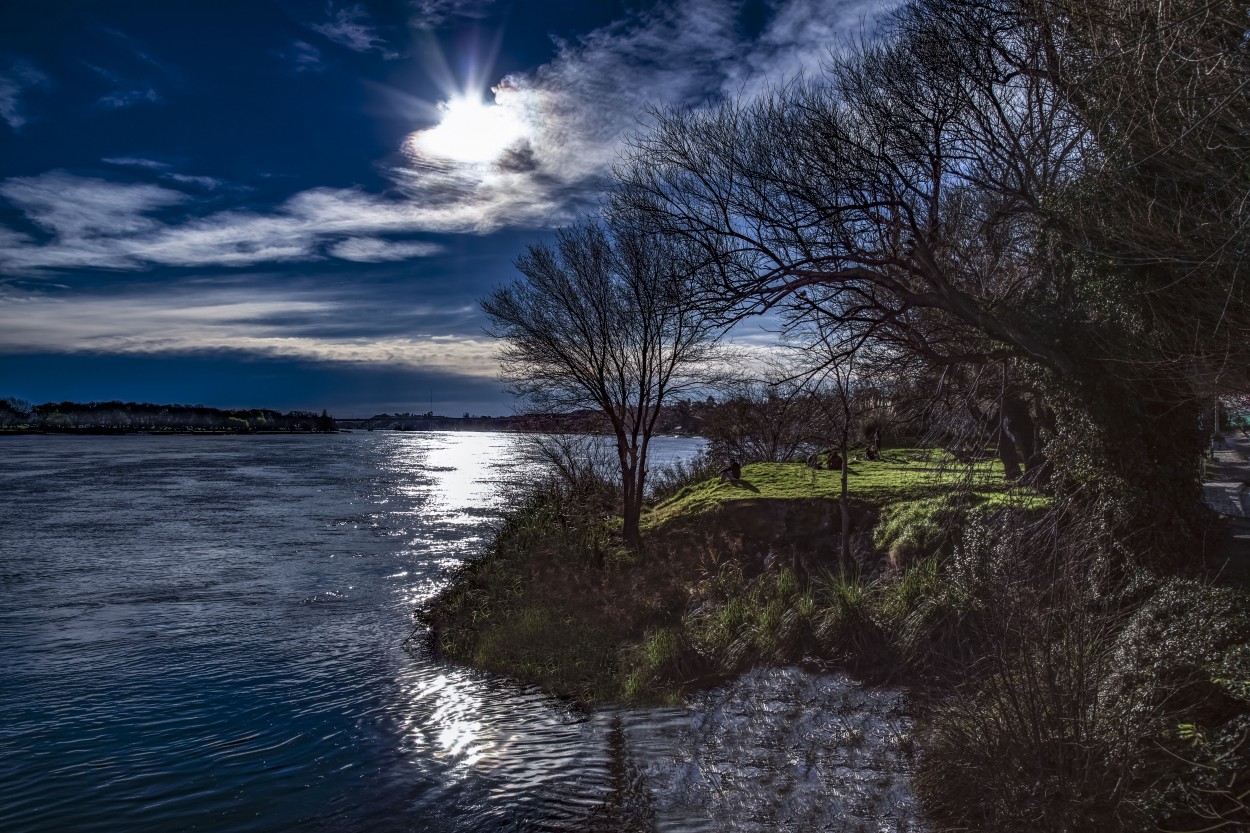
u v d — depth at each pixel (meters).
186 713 11.77
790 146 13.16
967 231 14.76
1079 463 11.84
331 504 40.94
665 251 19.02
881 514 16.38
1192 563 10.73
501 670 13.44
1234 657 6.58
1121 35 8.55
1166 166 7.94
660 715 10.77
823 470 23.02
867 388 16.23
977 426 15.08
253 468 72.19
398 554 25.75
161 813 8.63
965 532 13.09
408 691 12.55
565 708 11.43
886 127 12.39
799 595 13.66
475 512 37.09
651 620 14.84
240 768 9.78
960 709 7.59
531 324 20.83
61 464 75.00
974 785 6.90
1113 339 11.17
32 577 22.25
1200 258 8.00
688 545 17.88
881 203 12.31
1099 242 10.56
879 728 9.23
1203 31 7.39
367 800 8.80
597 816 8.08
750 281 13.50
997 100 12.53
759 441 29.22
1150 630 7.59
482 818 8.23
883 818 7.26
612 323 20.28
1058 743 6.14
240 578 22.03
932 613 11.20
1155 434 11.00
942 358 12.98
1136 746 6.15
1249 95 6.75
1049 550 9.62
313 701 12.20
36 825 8.36
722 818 7.75
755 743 9.44
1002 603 7.54
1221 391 9.80
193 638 16.02
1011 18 11.95
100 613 18.17
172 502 42.03
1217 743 5.84
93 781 9.45
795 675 11.35
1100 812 5.83
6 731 11.08
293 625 17.03
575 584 17.08
